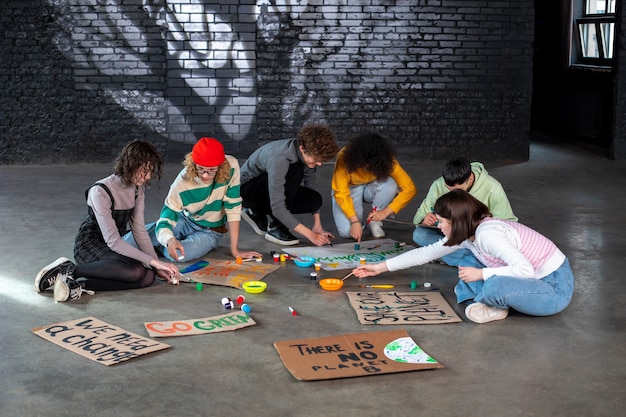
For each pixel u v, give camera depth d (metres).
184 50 8.15
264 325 3.54
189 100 8.25
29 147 8.20
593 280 4.30
